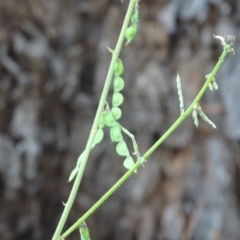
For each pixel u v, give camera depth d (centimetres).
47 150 74
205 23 75
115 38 75
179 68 76
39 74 72
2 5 68
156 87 76
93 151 76
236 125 75
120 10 75
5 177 72
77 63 74
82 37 74
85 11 74
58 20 72
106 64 75
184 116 35
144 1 75
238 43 74
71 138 76
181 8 75
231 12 74
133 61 75
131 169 35
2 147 71
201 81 76
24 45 70
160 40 75
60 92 73
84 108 75
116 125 35
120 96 35
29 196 75
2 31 69
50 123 74
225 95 75
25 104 72
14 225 76
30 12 70
